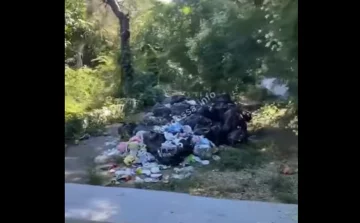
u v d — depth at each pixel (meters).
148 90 6.50
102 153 5.34
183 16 6.59
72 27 7.00
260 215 3.41
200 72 6.30
